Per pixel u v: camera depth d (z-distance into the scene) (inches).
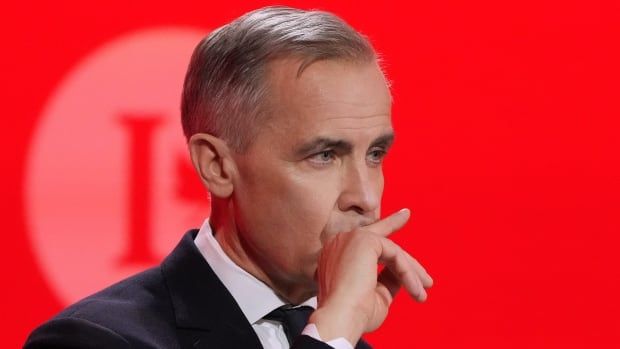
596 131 308.3
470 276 309.6
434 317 310.3
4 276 294.5
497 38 307.0
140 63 295.9
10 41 294.0
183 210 295.1
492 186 308.8
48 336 150.9
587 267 311.3
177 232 294.8
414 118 305.9
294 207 147.6
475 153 307.4
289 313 160.7
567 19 307.3
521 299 310.3
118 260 294.5
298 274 152.2
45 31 295.1
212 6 298.8
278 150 147.4
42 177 294.5
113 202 294.5
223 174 154.6
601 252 310.3
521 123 307.4
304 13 153.3
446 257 309.1
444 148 307.3
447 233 308.5
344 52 147.6
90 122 295.6
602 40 307.3
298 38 148.0
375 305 147.1
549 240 310.3
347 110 145.6
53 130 295.1
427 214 307.7
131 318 153.3
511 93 307.7
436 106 306.5
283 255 151.1
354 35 150.3
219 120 153.5
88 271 295.3
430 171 306.7
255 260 158.7
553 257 310.7
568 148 308.5
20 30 294.2
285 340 160.1
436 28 305.9
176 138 295.9
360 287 140.6
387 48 304.3
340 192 147.9
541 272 310.3
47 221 295.1
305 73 146.3
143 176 294.8
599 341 311.4
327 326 137.2
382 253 145.8
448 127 307.3
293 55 147.6
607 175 309.1
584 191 309.4
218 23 299.0
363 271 141.6
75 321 149.6
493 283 310.2
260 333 159.2
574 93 307.4
